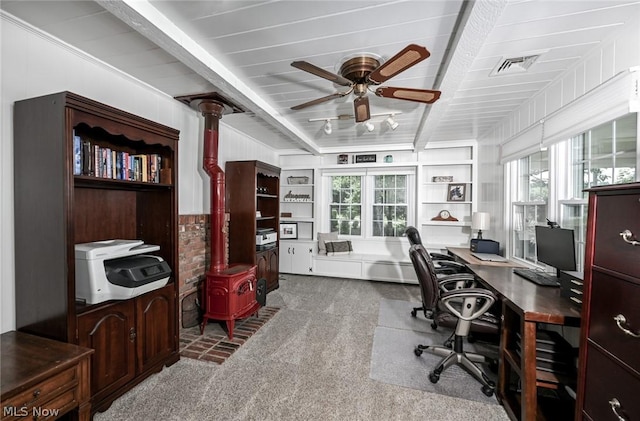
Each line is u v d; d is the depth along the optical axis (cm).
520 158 300
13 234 158
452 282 258
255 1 139
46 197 150
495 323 204
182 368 213
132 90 233
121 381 177
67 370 128
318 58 197
